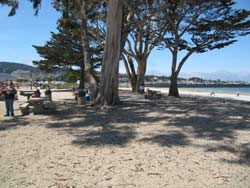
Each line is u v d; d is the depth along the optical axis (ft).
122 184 14.16
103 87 46.83
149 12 67.31
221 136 24.29
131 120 33.01
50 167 16.65
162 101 61.87
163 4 65.41
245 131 26.32
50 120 33.65
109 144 21.81
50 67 134.62
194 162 17.37
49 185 14.08
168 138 23.63
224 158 18.15
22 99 72.74
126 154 19.12
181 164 17.03
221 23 79.82
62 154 19.24
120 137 24.20
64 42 122.72
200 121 32.09
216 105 51.98
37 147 21.08
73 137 24.36
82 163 17.31
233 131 26.35
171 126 29.04
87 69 51.90
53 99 69.00
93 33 83.05
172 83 86.33
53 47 127.03
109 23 45.01
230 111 41.68
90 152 19.67
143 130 27.09
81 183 14.30
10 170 16.20
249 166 16.65
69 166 16.79
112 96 47.52
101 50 119.65
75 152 19.71
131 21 55.47
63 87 164.86
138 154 19.10
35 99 40.11
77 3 58.13
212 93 120.57
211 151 19.74
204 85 340.80
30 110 40.86
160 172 15.72
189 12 79.15
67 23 67.31
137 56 94.99
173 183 14.25
